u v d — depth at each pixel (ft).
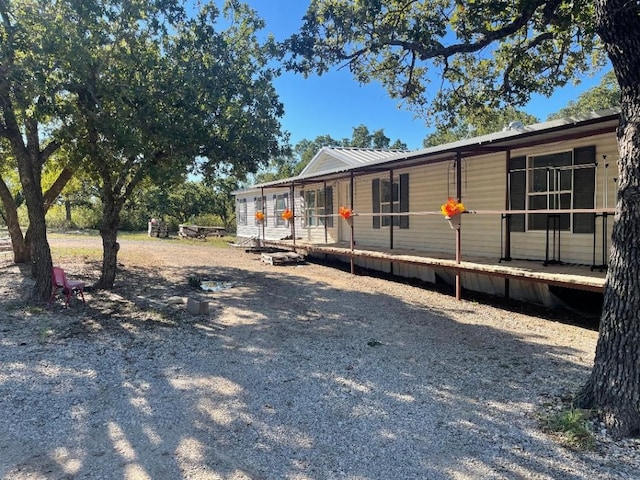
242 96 25.96
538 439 9.87
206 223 114.83
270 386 13.20
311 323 20.74
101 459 9.32
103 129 22.50
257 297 27.09
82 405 11.98
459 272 25.84
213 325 20.38
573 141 23.72
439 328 19.71
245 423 10.88
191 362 15.40
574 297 22.93
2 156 36.06
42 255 25.22
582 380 13.25
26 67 20.02
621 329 10.02
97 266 38.60
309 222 54.34
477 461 9.07
